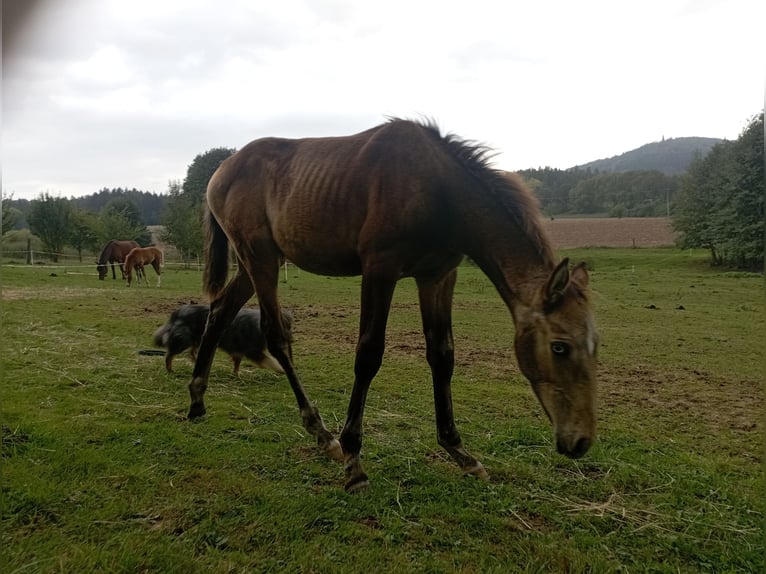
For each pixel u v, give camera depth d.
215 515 2.57
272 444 3.48
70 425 3.63
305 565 2.21
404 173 2.94
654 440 3.80
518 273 2.82
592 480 3.11
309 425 3.50
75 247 33.44
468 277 20.14
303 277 19.62
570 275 2.65
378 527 2.54
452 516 2.64
